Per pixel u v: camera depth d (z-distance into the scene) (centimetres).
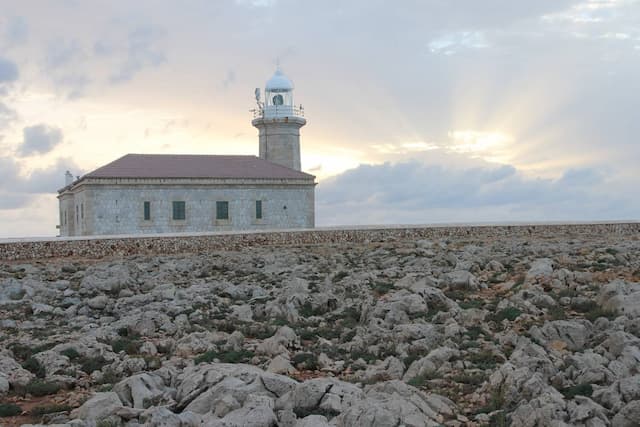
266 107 7744
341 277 3319
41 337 2325
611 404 1423
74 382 1831
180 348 2117
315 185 6844
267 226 6656
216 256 4412
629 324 1953
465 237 5475
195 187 6419
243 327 2395
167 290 2978
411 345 1962
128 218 6212
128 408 1462
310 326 2409
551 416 1341
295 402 1432
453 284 2791
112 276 3291
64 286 3269
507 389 1517
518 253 3750
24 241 4497
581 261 3244
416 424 1311
